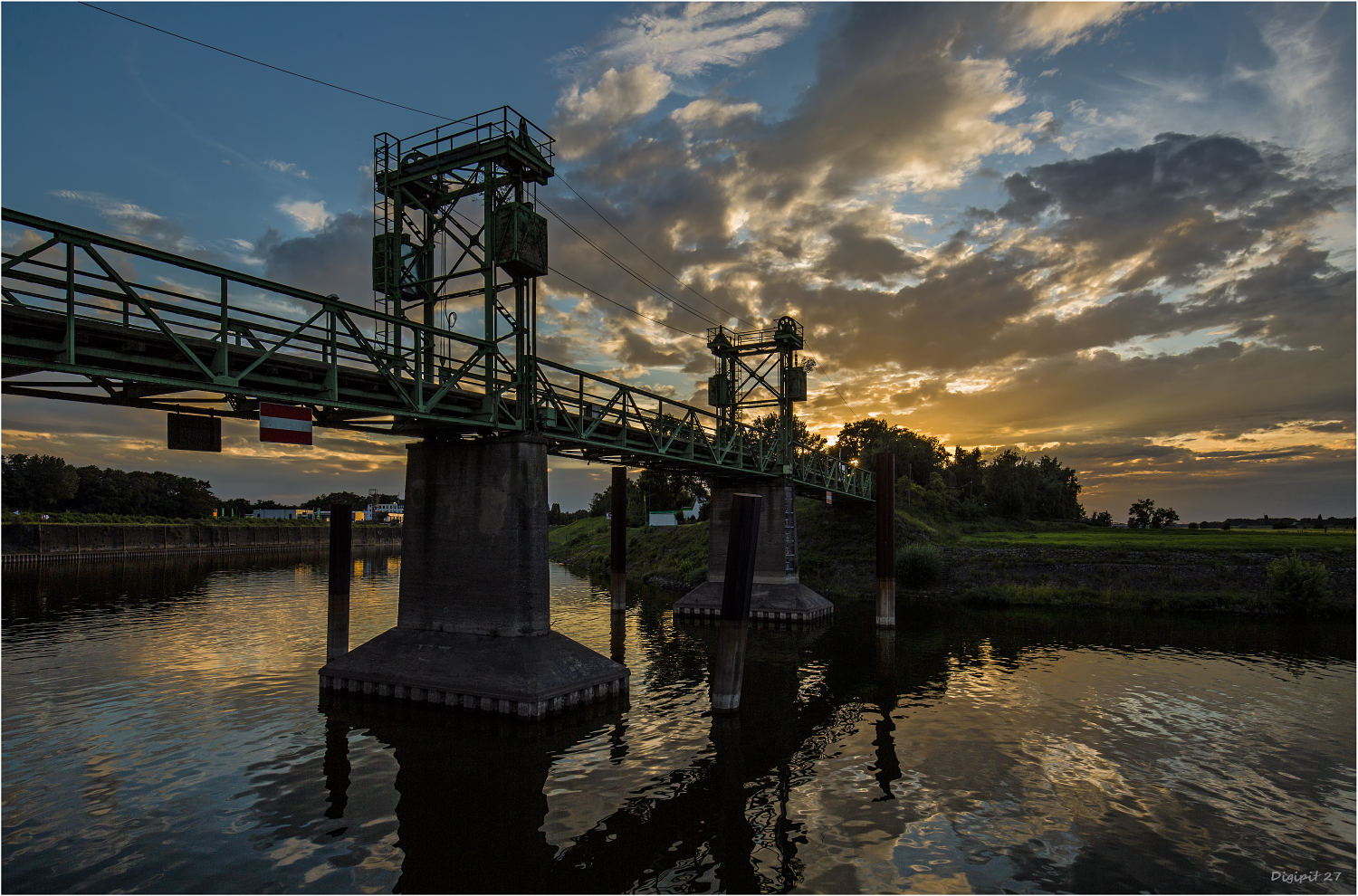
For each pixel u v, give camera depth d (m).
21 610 48.72
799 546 70.88
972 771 20.38
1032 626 44.69
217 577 76.25
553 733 22.72
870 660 35.25
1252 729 24.02
